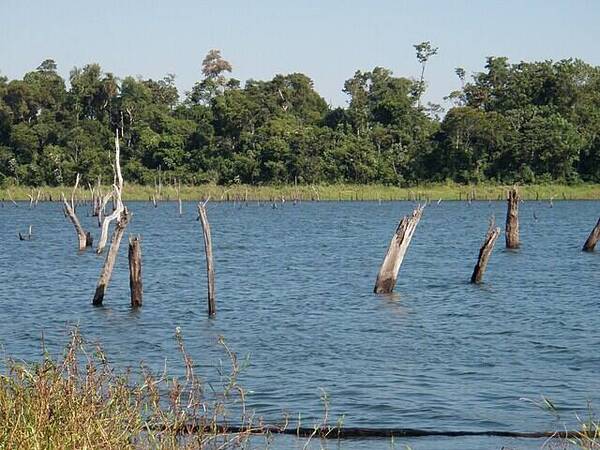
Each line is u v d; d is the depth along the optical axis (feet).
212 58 597.11
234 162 492.95
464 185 477.36
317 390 68.03
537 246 206.90
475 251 195.62
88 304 116.57
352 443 54.60
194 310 111.34
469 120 477.77
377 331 95.55
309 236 256.32
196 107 541.75
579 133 483.10
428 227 291.17
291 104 556.10
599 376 73.10
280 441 54.44
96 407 40.86
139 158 502.79
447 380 71.72
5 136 516.32
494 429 57.82
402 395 66.64
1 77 565.53
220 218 356.18
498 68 553.64
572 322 100.89
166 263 175.73
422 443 54.75
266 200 472.85
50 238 246.27
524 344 87.56
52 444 37.19
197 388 53.52
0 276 152.05
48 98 528.22
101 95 524.93
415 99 566.36
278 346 87.04
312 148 488.44
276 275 153.38
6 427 38.01
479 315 106.52
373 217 358.23
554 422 59.31
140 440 42.04
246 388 68.18
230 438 51.34
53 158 489.67
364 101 559.79
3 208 427.74
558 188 469.57
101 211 277.44
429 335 93.04
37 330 96.63
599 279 142.10
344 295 125.39
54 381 42.32
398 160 490.90
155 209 426.10
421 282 139.33
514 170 481.46
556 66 529.86
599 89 528.63
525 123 488.02
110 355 81.76
